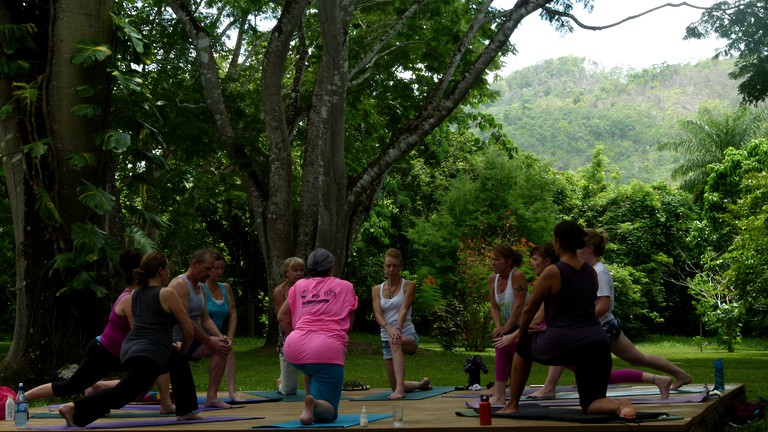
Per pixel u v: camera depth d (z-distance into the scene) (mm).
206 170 27562
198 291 8609
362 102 24344
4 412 7902
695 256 40031
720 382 9070
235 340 33594
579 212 43500
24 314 13367
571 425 6156
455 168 39906
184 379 7262
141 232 13828
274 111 20797
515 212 30438
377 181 21156
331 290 7344
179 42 23375
